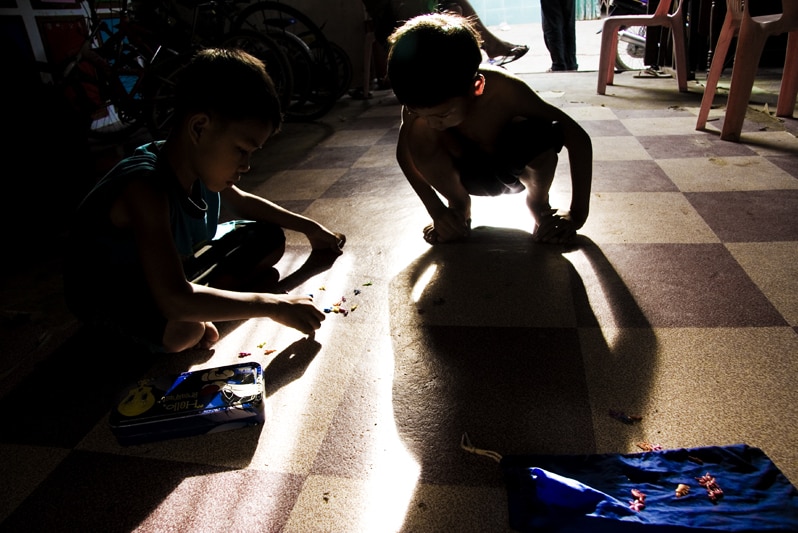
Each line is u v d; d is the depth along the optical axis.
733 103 2.94
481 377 1.36
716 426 1.16
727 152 2.83
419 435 1.21
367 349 1.51
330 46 4.71
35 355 1.65
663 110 3.78
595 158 2.90
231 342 1.61
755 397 1.22
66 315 1.88
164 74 4.05
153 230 1.32
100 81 4.45
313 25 4.55
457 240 2.10
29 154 2.73
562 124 1.84
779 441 1.10
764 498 0.96
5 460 1.25
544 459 1.09
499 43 4.43
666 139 3.14
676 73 4.48
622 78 4.96
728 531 0.90
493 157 1.90
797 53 3.19
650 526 0.92
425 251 2.04
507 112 1.86
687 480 1.02
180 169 1.39
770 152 2.77
